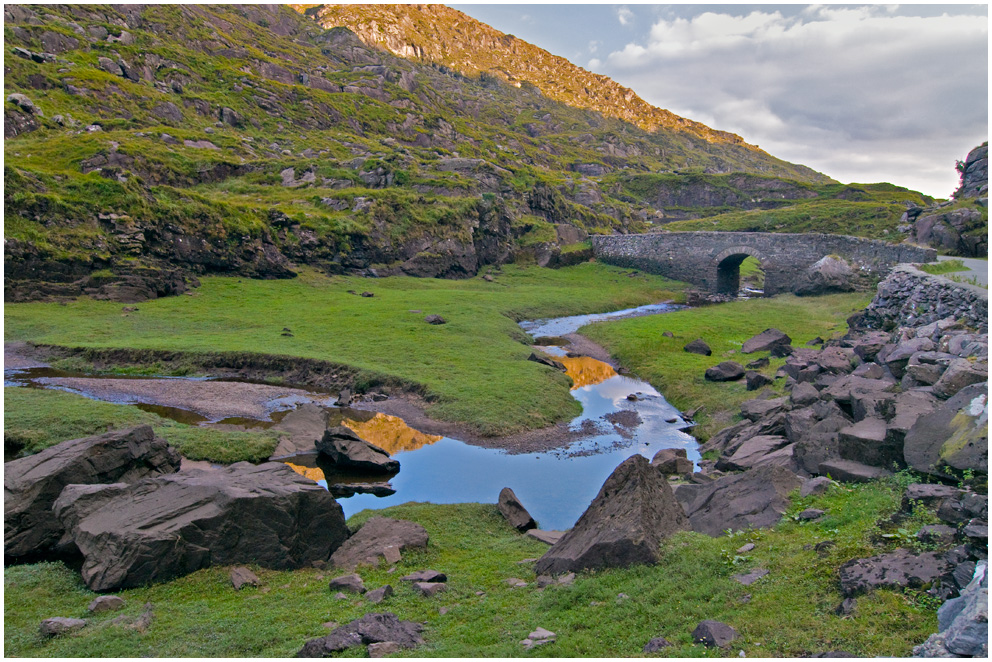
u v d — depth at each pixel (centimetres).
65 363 3931
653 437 3114
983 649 768
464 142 15612
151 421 2872
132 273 5544
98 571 1437
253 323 4978
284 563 1591
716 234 8638
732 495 1628
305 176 9356
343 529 1744
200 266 6253
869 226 9644
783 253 7900
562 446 2983
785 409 2525
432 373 3900
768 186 15112
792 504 1500
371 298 6369
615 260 10069
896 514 1262
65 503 1598
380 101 15550
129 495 1639
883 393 2031
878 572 1052
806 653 909
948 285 2886
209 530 1540
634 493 1469
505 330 5306
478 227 9088
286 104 12762
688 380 3922
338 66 18000
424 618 1267
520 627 1179
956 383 1650
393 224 8150
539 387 3716
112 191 5859
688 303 7950
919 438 1467
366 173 9506
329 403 3531
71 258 5291
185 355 4053
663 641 1023
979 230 5984
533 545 1794
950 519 1160
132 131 8756
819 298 6956
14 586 1423
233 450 2655
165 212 6034
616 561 1367
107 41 11288
